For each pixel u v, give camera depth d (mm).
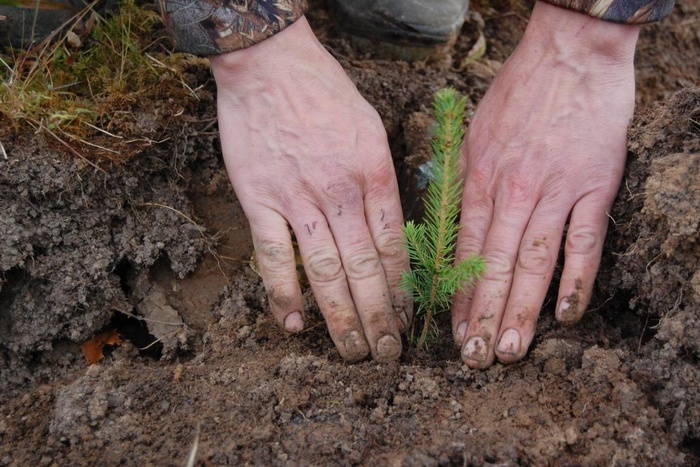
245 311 632
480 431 528
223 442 532
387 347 562
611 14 562
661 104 614
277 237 572
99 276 625
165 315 640
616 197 594
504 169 586
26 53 669
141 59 690
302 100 578
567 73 588
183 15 558
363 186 578
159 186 668
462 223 595
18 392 602
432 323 607
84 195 626
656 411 524
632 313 609
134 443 538
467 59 808
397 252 576
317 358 574
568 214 583
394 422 540
